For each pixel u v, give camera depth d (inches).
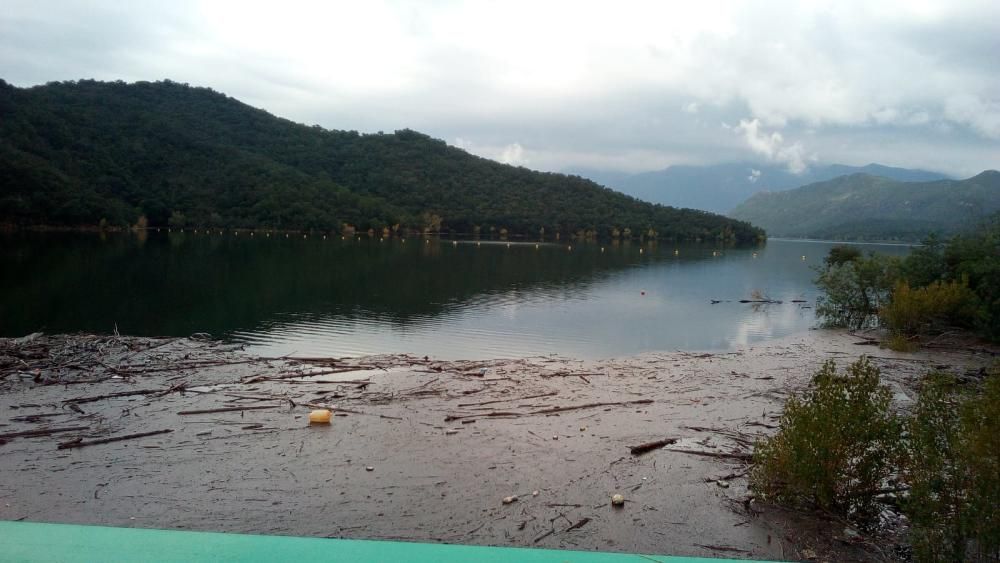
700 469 242.4
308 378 414.3
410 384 395.5
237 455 252.4
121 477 226.5
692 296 1238.9
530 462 247.6
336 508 199.5
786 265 2420.0
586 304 1063.0
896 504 196.5
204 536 115.2
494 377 423.8
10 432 279.0
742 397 377.1
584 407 342.6
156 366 433.7
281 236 3363.7
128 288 1053.2
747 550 171.8
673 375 446.3
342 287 1204.5
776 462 204.1
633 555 115.5
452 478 228.2
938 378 176.4
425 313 895.7
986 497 143.0
